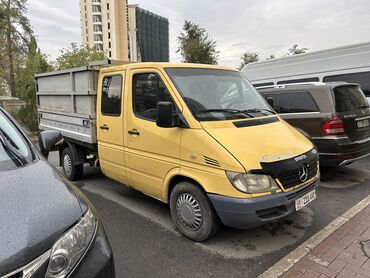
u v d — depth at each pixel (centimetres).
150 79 429
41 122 751
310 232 409
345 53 912
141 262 352
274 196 336
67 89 621
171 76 410
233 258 356
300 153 371
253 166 331
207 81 434
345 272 321
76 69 568
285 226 428
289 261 344
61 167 709
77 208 218
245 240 394
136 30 5781
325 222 436
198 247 380
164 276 326
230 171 334
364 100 655
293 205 356
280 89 669
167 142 398
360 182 607
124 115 464
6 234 177
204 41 3509
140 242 397
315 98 611
